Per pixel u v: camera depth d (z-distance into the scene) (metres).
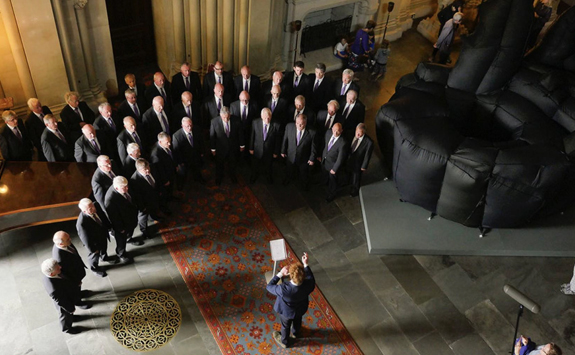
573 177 8.52
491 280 8.53
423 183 8.69
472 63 9.27
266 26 10.66
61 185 8.05
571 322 8.09
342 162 8.80
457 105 9.58
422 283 8.41
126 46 11.27
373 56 12.14
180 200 9.20
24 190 7.93
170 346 7.38
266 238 8.80
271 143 9.00
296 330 7.42
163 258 8.37
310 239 8.88
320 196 9.54
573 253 8.87
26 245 8.28
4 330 7.34
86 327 7.46
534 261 8.84
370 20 11.65
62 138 8.43
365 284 8.34
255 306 7.90
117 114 9.00
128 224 7.80
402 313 8.02
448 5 11.95
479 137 9.88
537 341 7.84
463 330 7.88
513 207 8.46
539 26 11.55
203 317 7.72
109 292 7.86
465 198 8.45
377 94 11.90
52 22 8.97
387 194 9.51
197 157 9.02
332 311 7.95
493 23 9.05
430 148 8.44
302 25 11.87
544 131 8.86
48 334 7.35
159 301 7.83
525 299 5.97
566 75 9.38
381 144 9.47
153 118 8.78
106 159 7.51
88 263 8.18
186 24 10.48
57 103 10.05
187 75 9.45
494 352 7.68
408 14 13.45
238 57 11.03
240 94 8.80
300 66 9.48
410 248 8.71
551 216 9.33
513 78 9.52
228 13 10.20
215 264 8.37
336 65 12.41
